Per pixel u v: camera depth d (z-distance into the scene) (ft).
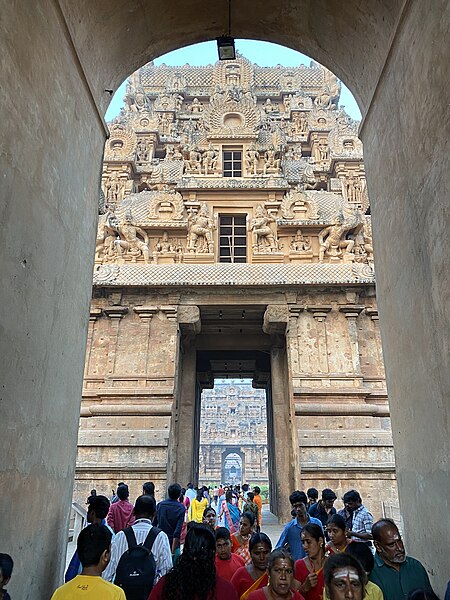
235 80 122.72
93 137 23.82
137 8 23.84
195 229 71.31
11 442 14.64
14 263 14.99
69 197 20.18
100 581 12.17
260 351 83.51
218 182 75.82
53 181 18.34
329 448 59.26
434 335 17.78
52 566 18.04
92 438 59.77
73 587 11.95
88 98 22.74
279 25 27.30
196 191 76.13
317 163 93.97
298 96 116.67
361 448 59.31
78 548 12.86
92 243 23.93
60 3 18.66
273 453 79.10
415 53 18.99
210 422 203.41
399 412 21.84
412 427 20.18
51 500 18.04
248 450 198.08
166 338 65.82
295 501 20.21
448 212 16.39
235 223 75.66
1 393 14.03
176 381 64.69
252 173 79.05
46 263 17.61
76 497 56.85
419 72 18.67
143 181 91.25
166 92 119.44
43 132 17.37
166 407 61.82
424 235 18.61
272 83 129.18
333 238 71.05
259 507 40.32
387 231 23.21
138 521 17.26
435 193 17.46
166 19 25.88
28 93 16.08
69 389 20.30
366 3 22.13
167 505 24.20
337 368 64.54
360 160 88.89
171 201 73.26
